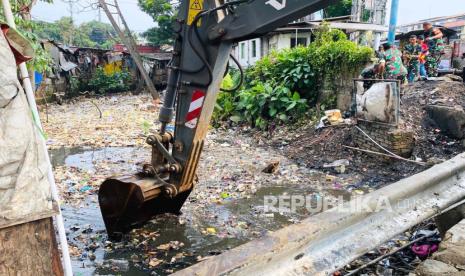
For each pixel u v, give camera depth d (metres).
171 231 5.18
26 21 7.29
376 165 7.89
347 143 8.95
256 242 2.41
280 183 7.24
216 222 5.47
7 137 1.92
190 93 4.68
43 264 2.09
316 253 2.63
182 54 4.68
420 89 10.10
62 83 24.88
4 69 1.93
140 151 10.21
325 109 11.34
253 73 14.61
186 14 4.61
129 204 4.71
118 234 4.95
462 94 9.50
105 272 4.18
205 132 4.86
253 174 7.82
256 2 4.04
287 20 3.93
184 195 5.42
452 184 3.85
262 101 12.25
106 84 29.30
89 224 5.41
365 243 2.89
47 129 13.24
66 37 41.44
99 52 30.69
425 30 12.32
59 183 7.24
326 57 11.26
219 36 4.30
